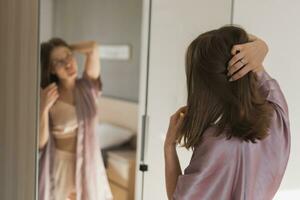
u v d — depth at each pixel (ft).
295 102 4.48
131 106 7.68
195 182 2.99
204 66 2.95
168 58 4.23
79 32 6.51
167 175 3.46
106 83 7.97
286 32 4.44
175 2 4.26
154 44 4.33
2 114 4.55
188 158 3.38
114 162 6.45
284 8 4.42
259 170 3.13
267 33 4.41
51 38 5.76
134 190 5.87
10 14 4.39
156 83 4.34
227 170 2.97
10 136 4.55
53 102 5.61
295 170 4.52
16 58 4.43
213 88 2.92
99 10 7.22
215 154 2.95
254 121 2.93
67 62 5.91
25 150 4.51
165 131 4.19
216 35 3.01
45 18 5.52
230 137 2.92
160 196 4.20
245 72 2.94
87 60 6.33
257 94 3.05
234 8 4.35
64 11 6.02
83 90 6.13
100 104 7.98
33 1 4.34
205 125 3.00
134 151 7.04
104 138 7.22
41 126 5.37
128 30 7.73
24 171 4.53
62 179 5.65
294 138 4.49
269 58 4.40
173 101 4.15
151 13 4.30
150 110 4.42
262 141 3.11
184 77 4.09
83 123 5.96
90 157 6.03
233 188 3.03
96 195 6.03
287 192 4.51
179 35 4.23
